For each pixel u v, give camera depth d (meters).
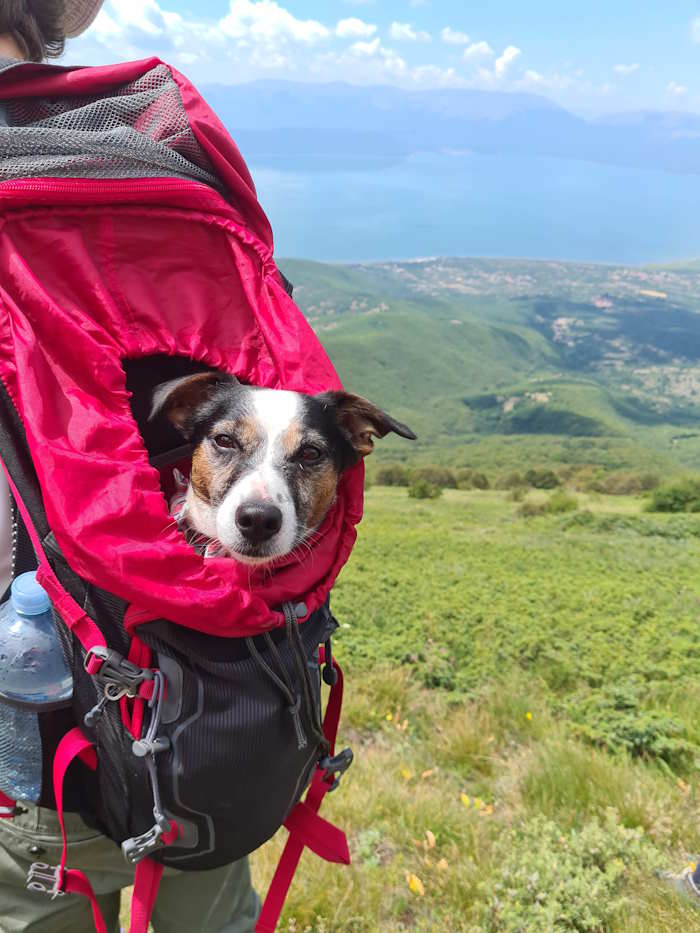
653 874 0.71
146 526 0.30
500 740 1.14
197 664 0.30
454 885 0.71
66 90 0.40
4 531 0.32
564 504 8.53
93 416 0.32
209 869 0.34
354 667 1.43
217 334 0.44
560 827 0.83
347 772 0.94
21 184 0.34
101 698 0.30
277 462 0.47
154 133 0.41
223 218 0.42
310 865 0.72
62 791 0.32
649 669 1.56
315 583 0.36
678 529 5.27
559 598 2.39
